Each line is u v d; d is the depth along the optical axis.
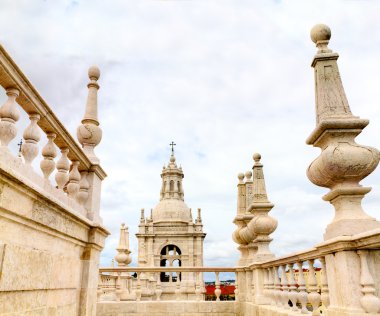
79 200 7.84
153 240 50.22
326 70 5.74
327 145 5.45
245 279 13.21
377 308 4.41
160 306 13.39
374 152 5.05
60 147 6.64
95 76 9.08
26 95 4.87
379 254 4.64
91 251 7.79
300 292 7.05
